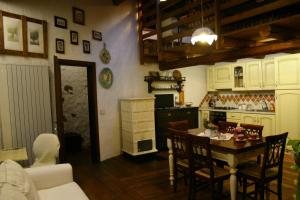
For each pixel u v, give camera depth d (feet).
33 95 12.53
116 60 17.33
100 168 14.89
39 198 7.06
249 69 18.52
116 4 17.07
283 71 15.84
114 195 11.03
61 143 12.89
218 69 21.36
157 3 15.61
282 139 9.05
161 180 12.69
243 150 8.95
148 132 16.63
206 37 10.37
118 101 17.48
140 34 18.52
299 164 4.46
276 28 10.27
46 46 13.46
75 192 7.93
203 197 10.58
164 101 20.25
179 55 16.12
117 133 17.46
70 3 14.78
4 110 11.57
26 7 12.80
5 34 11.89
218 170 9.93
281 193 9.61
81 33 15.29
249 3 12.03
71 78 20.13
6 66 11.67
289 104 15.61
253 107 19.48
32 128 12.46
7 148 11.55
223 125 13.23
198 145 9.49
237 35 11.64
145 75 19.13
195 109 20.65
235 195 9.09
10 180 5.70
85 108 20.86
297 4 10.54
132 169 14.58
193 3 13.53
